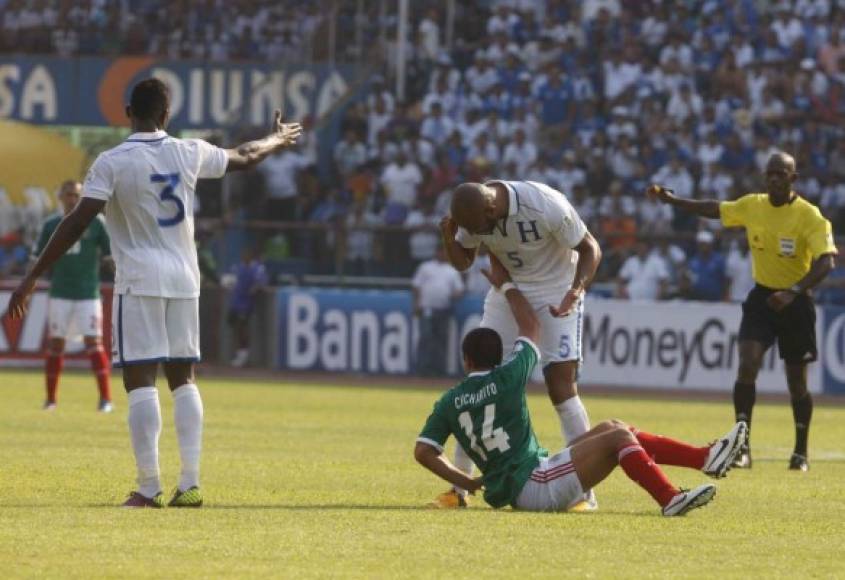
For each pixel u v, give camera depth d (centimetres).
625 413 7494
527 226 3531
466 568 2642
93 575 2514
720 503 3747
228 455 4809
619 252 9744
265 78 12056
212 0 12450
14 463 4400
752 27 11975
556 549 2861
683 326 9362
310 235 10456
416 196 11019
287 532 3017
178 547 2803
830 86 11531
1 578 2477
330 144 11844
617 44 12012
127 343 3375
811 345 4900
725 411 7725
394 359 10056
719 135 11181
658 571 2653
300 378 9819
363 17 12369
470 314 9869
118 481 3962
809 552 2922
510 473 3350
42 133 11106
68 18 12488
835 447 5738
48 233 6562
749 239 4950
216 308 10506
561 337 3631
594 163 10844
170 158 3400
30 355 10225
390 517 3269
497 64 11994
